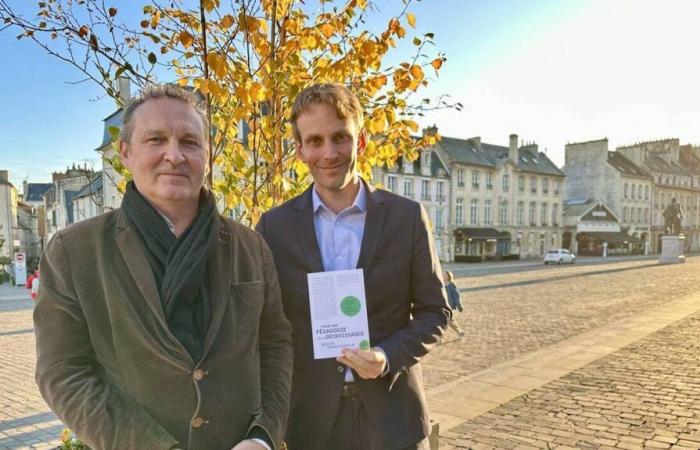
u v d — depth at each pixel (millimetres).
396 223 2041
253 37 2783
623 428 4406
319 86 1979
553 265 37219
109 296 1405
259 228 2125
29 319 13273
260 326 1773
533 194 50719
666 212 37844
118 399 1378
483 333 9766
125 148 1584
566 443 4102
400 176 39375
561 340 8992
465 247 44500
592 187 60125
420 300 2076
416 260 2055
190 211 1607
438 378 6578
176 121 1510
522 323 10867
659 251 66438
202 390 1424
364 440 1981
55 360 1377
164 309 1411
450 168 43344
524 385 5766
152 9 2881
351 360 1789
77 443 3396
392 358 1850
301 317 1982
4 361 8164
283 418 1635
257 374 1620
